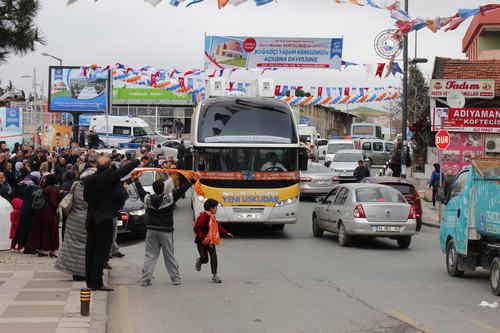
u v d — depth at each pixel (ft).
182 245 59.93
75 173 54.34
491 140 115.65
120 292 38.17
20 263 46.47
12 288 36.35
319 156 191.42
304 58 102.53
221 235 66.95
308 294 38.04
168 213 40.29
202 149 63.93
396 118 257.55
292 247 59.36
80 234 38.68
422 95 216.13
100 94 153.48
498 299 36.96
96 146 133.69
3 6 44.70
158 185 39.96
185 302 35.55
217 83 70.28
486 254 40.70
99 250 36.14
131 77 95.91
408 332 29.12
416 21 48.52
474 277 44.70
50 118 217.15
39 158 77.46
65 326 27.45
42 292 35.19
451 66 129.29
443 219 46.62
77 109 152.97
